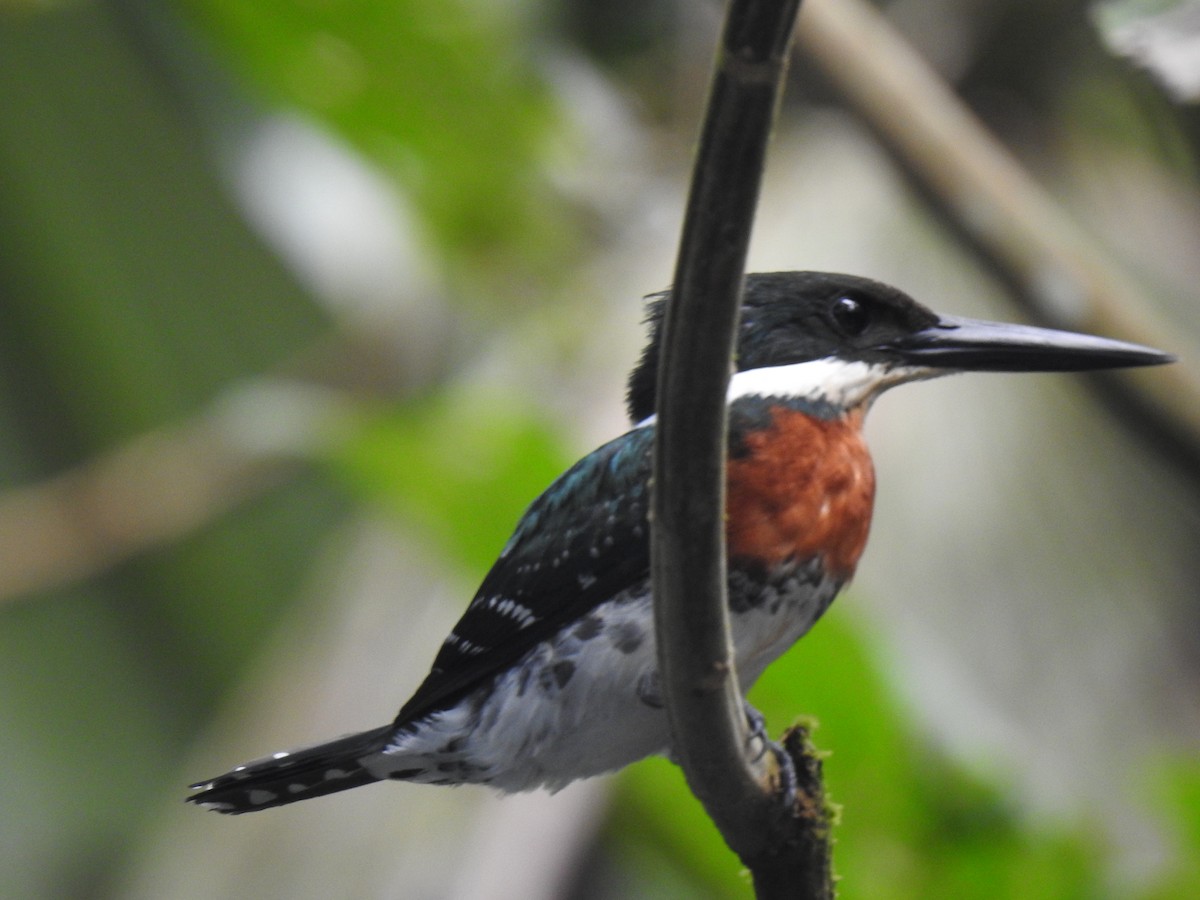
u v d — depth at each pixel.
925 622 8.00
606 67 11.34
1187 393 7.70
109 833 13.29
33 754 13.45
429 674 7.00
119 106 13.19
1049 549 8.23
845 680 6.96
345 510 14.24
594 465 6.91
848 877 6.99
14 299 13.64
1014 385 8.84
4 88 12.94
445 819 8.74
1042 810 7.00
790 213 10.17
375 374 12.45
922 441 8.64
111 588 14.02
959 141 8.31
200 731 13.84
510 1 10.43
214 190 13.60
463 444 7.67
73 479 12.57
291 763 7.00
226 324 14.10
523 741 6.81
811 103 10.73
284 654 10.73
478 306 11.03
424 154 10.66
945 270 9.91
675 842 7.93
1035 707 7.73
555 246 10.70
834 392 7.19
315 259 11.30
